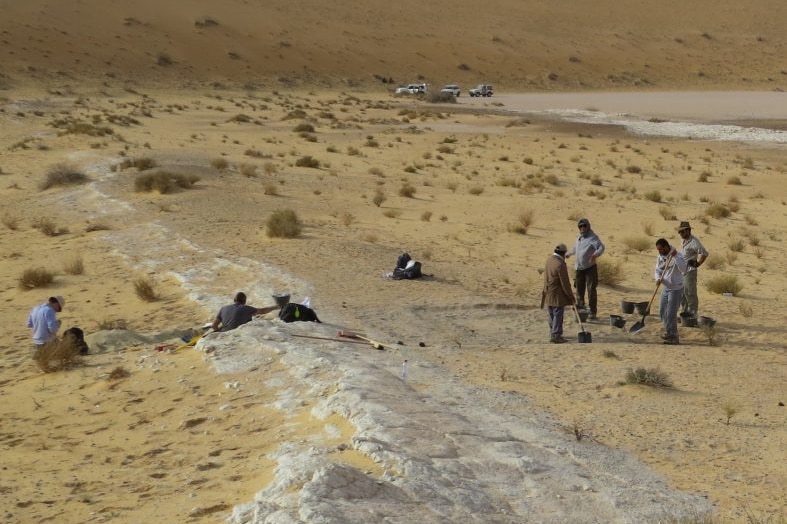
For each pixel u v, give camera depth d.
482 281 19.91
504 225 28.62
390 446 8.32
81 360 13.44
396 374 11.46
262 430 9.49
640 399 11.33
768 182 39.53
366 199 33.19
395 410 9.48
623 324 16.11
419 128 64.50
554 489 8.05
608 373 12.62
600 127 66.69
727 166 45.12
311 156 46.12
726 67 127.44
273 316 15.48
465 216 30.28
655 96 105.06
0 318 18.03
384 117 73.69
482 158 48.00
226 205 29.95
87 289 19.92
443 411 9.84
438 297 17.73
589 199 34.75
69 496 8.05
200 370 11.89
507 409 10.39
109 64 96.12
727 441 9.77
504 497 7.77
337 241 23.89
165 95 88.94
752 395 11.74
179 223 26.39
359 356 12.24
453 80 114.88
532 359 13.38
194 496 7.74
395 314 16.20
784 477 8.73
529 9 142.75
